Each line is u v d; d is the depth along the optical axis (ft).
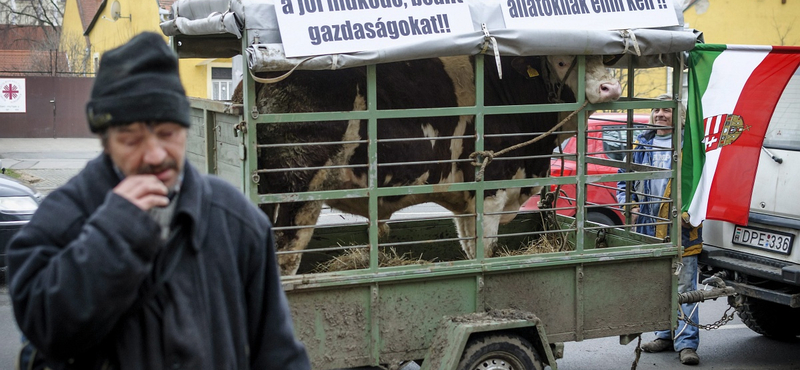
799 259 19.52
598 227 17.90
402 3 14.46
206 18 14.57
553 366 15.12
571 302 16.12
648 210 21.29
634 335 16.94
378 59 14.12
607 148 29.45
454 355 14.12
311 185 15.40
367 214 16.92
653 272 16.78
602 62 16.53
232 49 17.69
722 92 17.20
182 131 6.17
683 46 16.31
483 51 14.88
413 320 14.93
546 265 15.66
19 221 25.48
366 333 14.60
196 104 17.15
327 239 19.39
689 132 17.10
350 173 15.83
